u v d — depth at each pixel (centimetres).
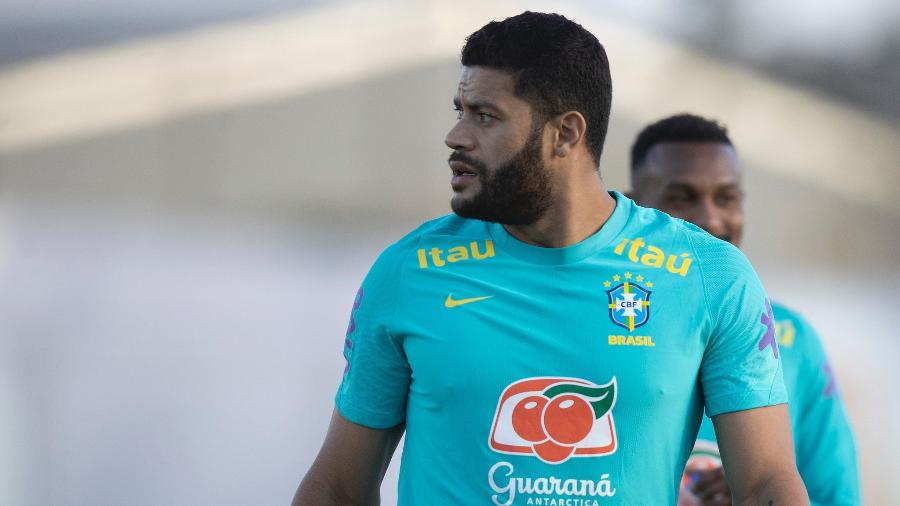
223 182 3294
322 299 2500
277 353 2328
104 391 2198
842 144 3422
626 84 3356
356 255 2909
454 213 833
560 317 772
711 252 796
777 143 3409
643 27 3409
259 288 2494
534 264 791
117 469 2092
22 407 2142
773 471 770
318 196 3297
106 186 3259
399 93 3350
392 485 1911
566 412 757
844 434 1077
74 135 3269
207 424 2177
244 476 2102
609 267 786
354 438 827
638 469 758
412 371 796
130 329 2347
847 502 1052
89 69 3309
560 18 804
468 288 788
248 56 3362
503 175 777
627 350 761
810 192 3378
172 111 3319
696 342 770
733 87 3431
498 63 777
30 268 2495
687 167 1105
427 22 3366
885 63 3531
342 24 3388
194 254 2648
